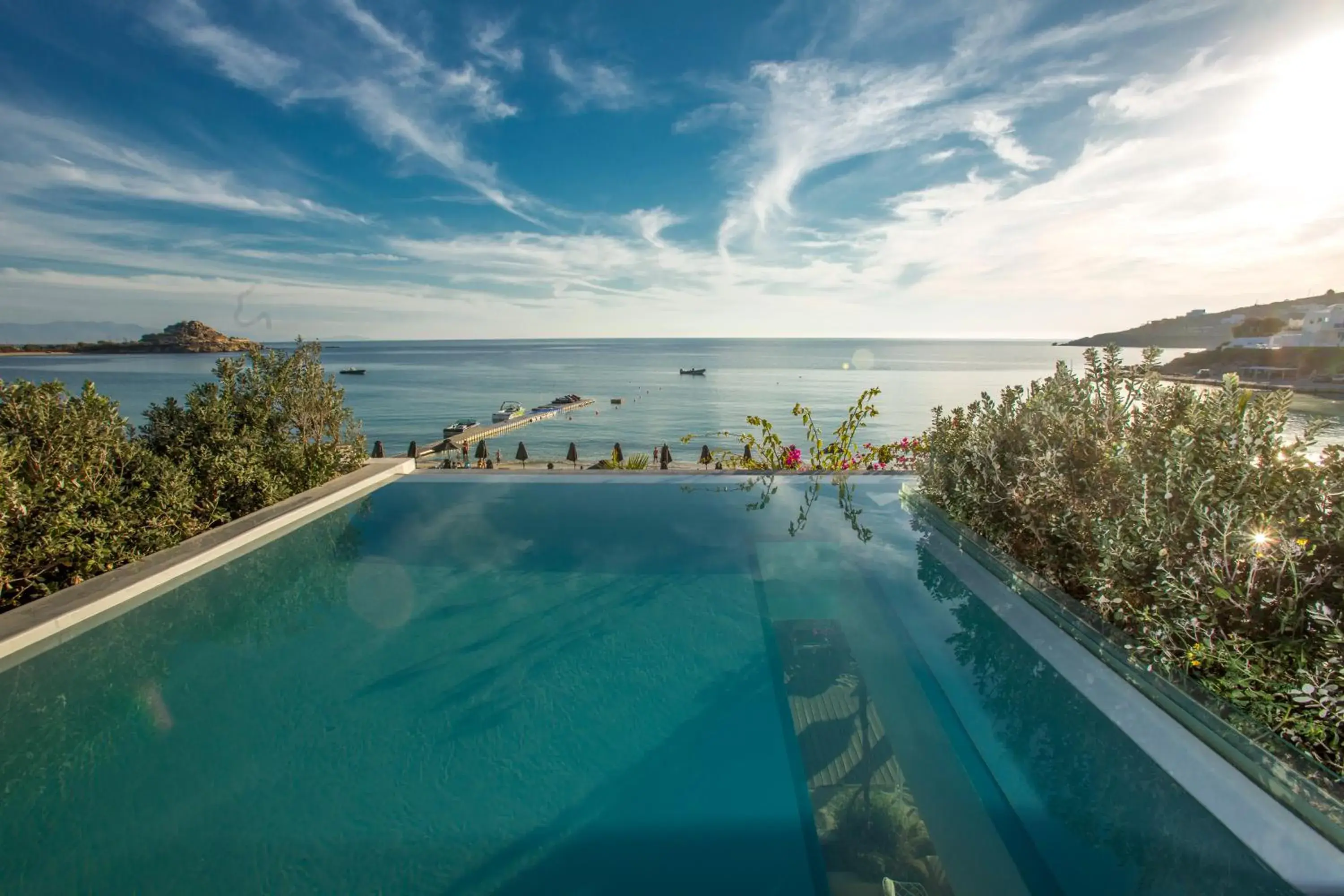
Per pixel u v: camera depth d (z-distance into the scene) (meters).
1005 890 1.13
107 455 2.53
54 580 2.25
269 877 1.23
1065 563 2.08
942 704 1.68
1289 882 1.00
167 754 1.59
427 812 1.39
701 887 1.18
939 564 2.62
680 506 3.55
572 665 1.97
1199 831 1.12
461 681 1.91
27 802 1.42
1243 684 1.29
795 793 1.41
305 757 1.56
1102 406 2.13
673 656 2.03
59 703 1.79
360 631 2.21
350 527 3.27
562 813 1.38
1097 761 1.37
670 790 1.45
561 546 2.98
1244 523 1.36
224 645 2.11
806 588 2.46
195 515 2.93
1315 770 1.05
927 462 3.14
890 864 1.22
